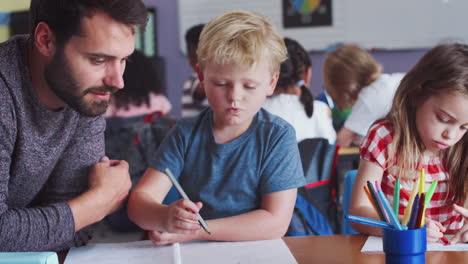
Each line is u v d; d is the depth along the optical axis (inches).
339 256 39.8
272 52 44.9
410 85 48.6
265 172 48.1
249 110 45.1
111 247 44.3
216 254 41.5
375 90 105.0
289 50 79.7
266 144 48.3
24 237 40.8
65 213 42.6
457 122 45.1
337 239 44.4
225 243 44.5
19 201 47.1
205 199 48.8
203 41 45.6
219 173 48.8
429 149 50.6
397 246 33.5
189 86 125.0
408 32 177.3
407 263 33.6
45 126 44.5
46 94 43.8
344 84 116.6
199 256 41.1
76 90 41.3
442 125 46.0
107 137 110.3
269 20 47.9
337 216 78.5
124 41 40.5
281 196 47.6
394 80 105.7
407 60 179.2
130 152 106.8
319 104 82.4
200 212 49.2
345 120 118.3
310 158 74.5
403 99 49.7
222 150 48.5
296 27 184.9
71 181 47.8
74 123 46.4
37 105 43.5
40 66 42.6
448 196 52.0
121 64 41.6
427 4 175.0
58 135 45.7
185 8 190.4
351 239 44.3
